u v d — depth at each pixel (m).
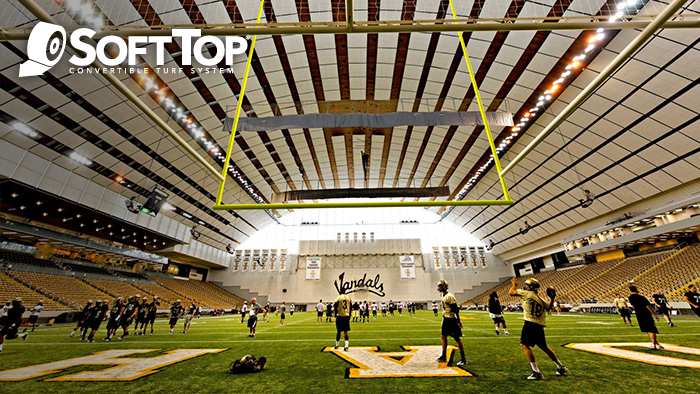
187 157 23.66
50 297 18.52
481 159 25.94
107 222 23.28
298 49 16.45
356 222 43.38
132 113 18.14
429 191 18.45
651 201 20.41
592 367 3.97
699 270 17.14
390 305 23.27
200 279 41.03
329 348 6.37
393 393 3.13
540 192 26.56
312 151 27.34
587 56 14.93
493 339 7.37
